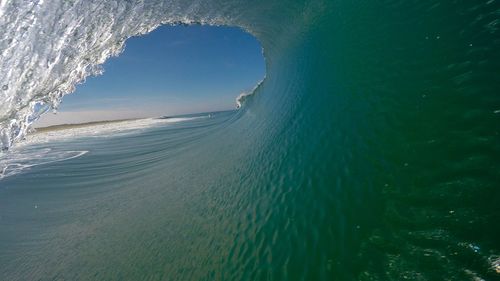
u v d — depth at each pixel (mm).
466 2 4641
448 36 4637
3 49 5219
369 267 3000
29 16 5551
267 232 4488
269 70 12977
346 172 4391
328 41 7590
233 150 9570
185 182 9391
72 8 6426
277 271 3693
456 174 3252
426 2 5344
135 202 9680
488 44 4051
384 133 4426
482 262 2480
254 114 11852
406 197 3432
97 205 10906
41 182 15828
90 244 7621
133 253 6203
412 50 5059
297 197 4727
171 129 29109
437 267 2633
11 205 12641
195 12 10648
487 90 3662
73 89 7203
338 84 6250
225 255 4590
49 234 9312
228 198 6418
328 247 3539
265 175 6078
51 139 35562
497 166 3047
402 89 4738
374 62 5688
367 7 6672
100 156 21062
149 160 16297
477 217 2797
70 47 6723
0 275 7508
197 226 6023
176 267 4973
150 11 9109
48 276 6727
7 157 24516
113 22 8039
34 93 6020
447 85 4148
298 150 5840
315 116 6238
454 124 3721
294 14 9953
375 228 3355
